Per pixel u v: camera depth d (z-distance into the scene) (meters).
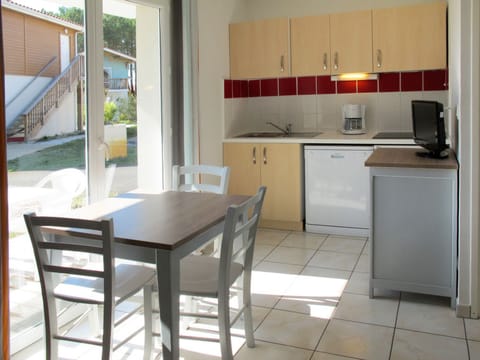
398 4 4.93
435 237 3.19
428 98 4.97
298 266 4.00
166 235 2.16
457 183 3.06
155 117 3.93
